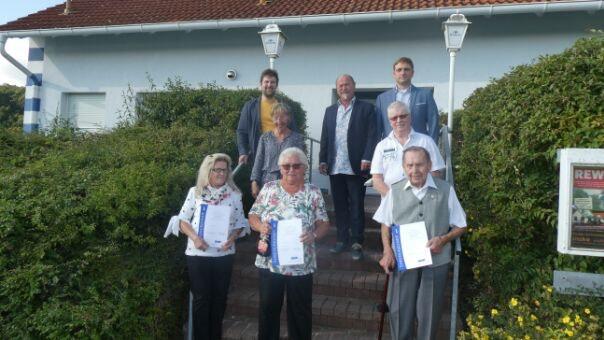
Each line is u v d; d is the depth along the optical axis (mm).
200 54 8930
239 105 6738
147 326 3713
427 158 3139
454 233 3156
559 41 7328
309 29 8367
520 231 3539
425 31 7867
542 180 3420
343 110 4672
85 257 3516
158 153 5008
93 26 8828
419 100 4340
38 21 9680
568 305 3191
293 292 3404
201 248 3574
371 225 5398
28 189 3984
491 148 3846
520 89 3646
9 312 3299
